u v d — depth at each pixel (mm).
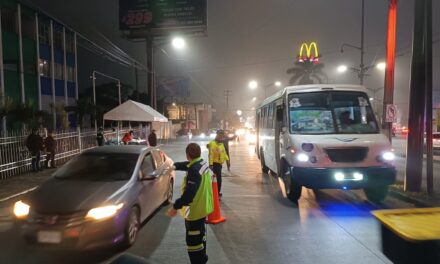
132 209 6324
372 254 5738
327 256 5668
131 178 6793
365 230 7012
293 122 9758
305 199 9844
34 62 31766
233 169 16672
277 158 11344
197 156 4996
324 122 9648
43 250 5691
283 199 9930
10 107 16297
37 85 31969
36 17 31625
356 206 8969
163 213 8312
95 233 5578
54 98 34312
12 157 14336
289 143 9305
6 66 29688
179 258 5648
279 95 11133
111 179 6746
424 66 9445
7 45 28828
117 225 5805
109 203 5855
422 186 10922
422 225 2316
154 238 6605
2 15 28375
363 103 9883
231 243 6316
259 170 16266
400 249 2238
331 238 6539
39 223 5559
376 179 8594
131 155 7477
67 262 5520
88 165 7254
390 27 14242
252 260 5539
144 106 24375
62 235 5469
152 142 21438
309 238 6551
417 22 9469
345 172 8539
